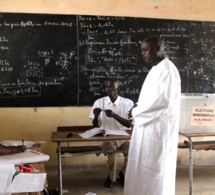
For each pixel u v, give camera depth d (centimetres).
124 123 315
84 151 315
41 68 379
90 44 390
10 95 375
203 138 419
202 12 417
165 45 410
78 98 392
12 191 127
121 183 354
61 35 381
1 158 169
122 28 396
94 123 325
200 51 420
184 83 419
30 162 169
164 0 404
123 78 402
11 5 368
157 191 245
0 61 370
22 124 381
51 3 377
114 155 338
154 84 248
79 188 342
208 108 303
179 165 423
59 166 277
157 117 244
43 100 384
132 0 396
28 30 373
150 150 248
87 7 386
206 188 341
